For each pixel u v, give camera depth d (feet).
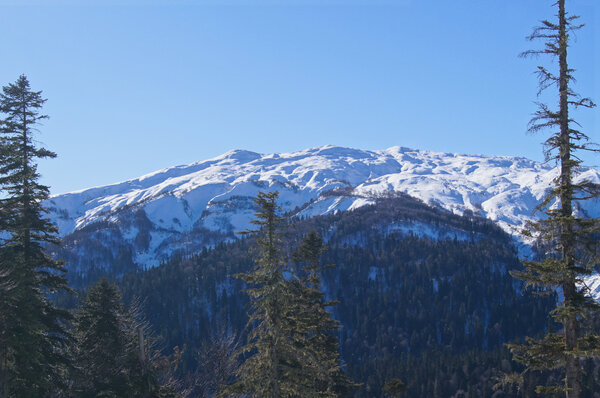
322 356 98.43
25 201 97.50
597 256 65.87
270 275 84.07
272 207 85.51
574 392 66.69
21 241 98.32
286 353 85.92
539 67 70.03
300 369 86.33
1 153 96.27
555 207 72.02
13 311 89.66
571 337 68.28
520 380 71.00
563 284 69.36
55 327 99.19
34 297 94.79
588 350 65.05
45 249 102.12
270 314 83.56
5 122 98.17
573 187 68.23
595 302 67.10
